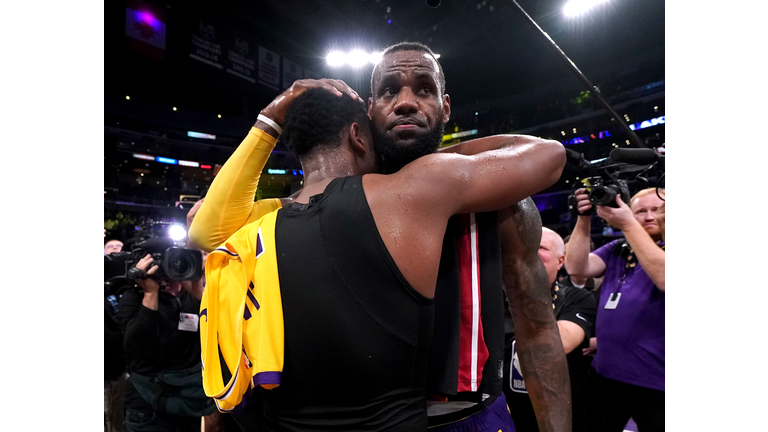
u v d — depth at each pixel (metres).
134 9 8.73
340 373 0.62
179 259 1.51
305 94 0.78
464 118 12.39
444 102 0.85
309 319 0.61
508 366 1.57
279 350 0.62
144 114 11.95
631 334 1.75
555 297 1.85
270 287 0.63
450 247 0.73
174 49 9.20
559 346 0.91
